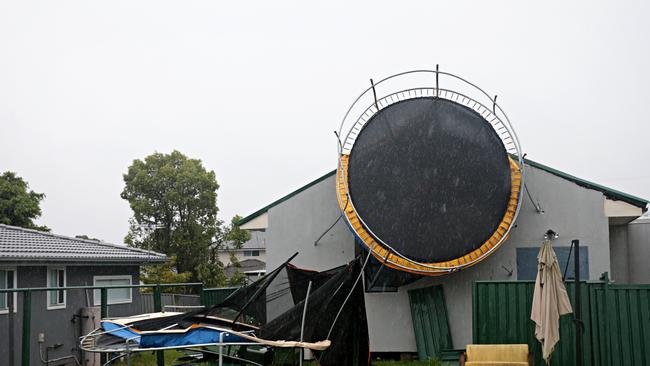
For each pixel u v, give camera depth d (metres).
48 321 15.95
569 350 12.09
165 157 43.84
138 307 21.16
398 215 14.05
